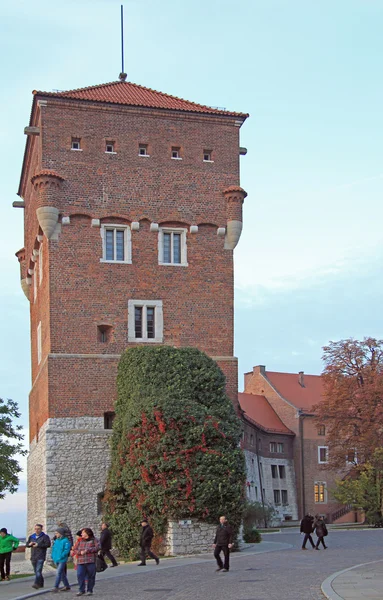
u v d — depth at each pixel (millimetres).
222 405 44406
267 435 92062
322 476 95188
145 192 49719
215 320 49719
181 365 44469
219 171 51125
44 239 49594
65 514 45031
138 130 50188
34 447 52188
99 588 28328
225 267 50438
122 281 48656
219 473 41844
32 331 57781
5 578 33250
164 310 49000
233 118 51750
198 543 41281
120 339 48031
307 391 101688
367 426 69312
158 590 26719
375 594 23172
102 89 52250
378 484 69688
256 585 26812
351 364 72875
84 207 48500
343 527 71062
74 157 48844
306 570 31406
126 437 43250
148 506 41688
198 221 50219
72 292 47750
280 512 91188
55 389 46344
